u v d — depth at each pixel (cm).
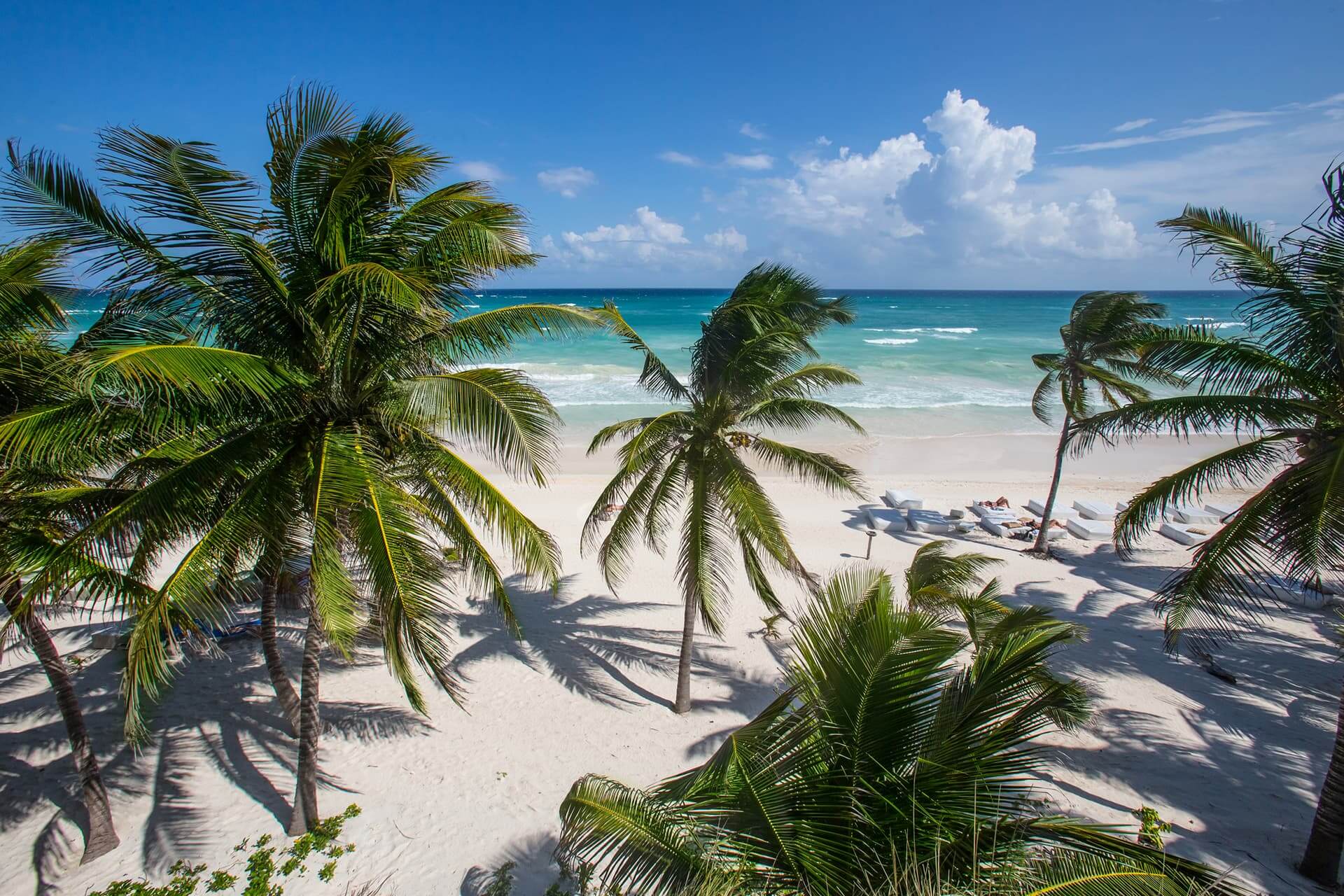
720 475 834
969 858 329
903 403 3138
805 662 383
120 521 525
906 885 304
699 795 381
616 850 380
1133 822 693
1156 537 1631
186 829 688
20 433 492
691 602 887
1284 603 1226
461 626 1148
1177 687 967
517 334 645
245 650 1053
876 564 1419
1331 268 577
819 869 328
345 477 543
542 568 678
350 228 596
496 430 567
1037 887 311
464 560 676
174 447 580
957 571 884
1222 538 619
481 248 564
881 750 350
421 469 667
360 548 562
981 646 501
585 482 2055
